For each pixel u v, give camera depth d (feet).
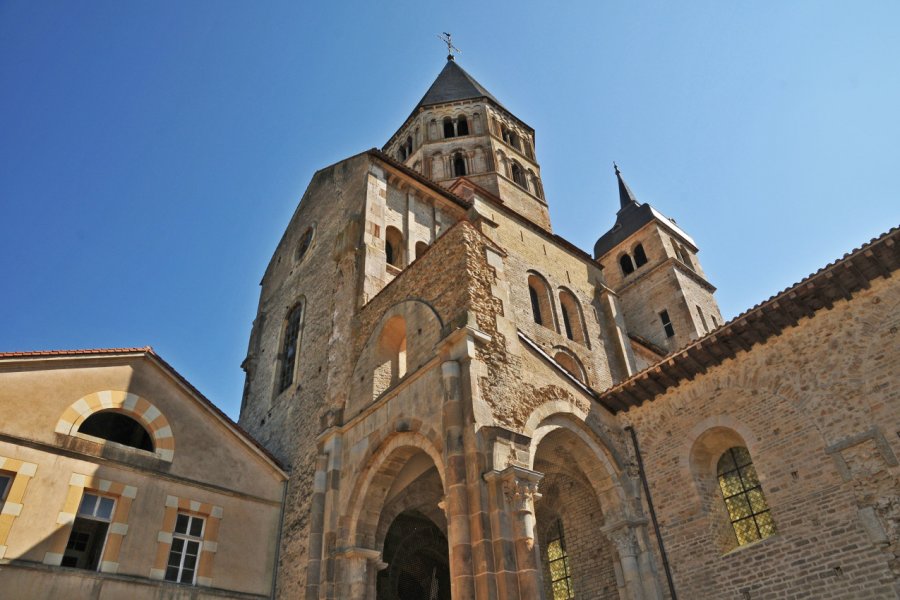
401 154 126.21
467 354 45.16
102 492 49.01
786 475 43.39
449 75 142.00
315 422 62.59
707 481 48.80
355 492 51.85
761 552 42.75
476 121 124.47
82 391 51.42
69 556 48.14
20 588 42.01
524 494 39.14
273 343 83.71
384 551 59.21
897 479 38.04
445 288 52.47
